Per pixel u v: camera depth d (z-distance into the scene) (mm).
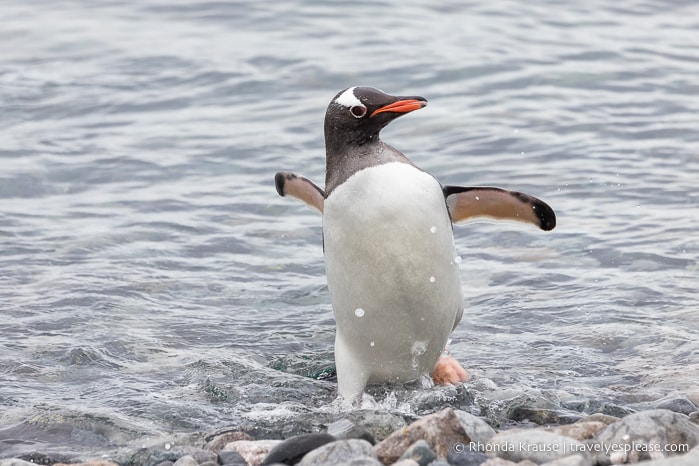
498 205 10375
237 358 11820
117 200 17875
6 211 17328
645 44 26156
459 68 24391
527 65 24609
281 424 9672
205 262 15281
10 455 9250
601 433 8555
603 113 21578
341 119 9898
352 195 9648
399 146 20172
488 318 13039
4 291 13992
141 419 10148
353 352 10508
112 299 13711
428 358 10664
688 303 13117
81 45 26766
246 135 20953
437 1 30062
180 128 21438
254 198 17875
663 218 16234
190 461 8516
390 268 9703
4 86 23875
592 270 14523
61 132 21281
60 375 11359
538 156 19406
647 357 11555
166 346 12250
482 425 8836
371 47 25969
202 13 29156
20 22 28750
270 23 28156
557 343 12109
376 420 9492
